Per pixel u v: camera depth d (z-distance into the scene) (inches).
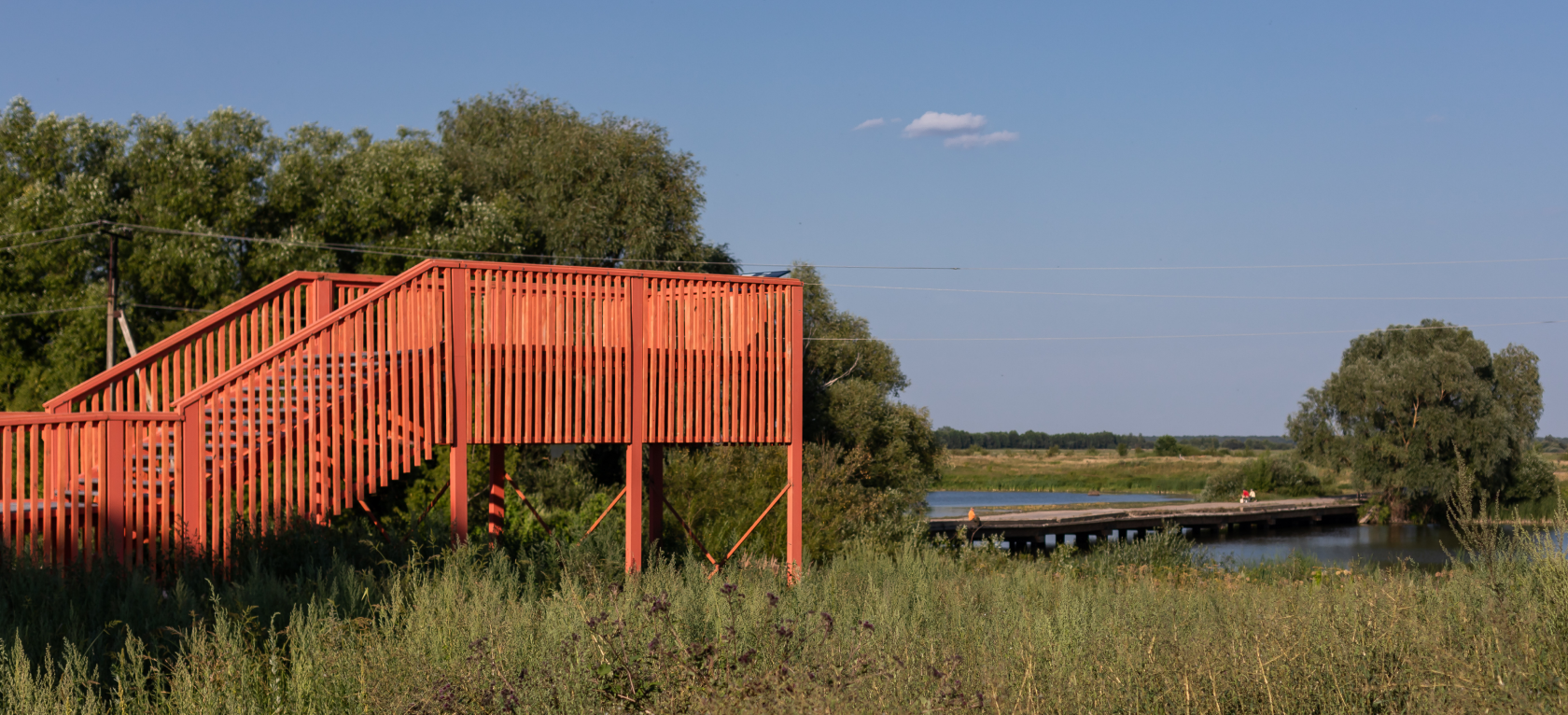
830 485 895.1
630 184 1317.7
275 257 1140.5
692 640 262.1
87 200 1151.6
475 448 784.3
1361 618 254.8
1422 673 213.5
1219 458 4404.5
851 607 344.2
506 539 529.7
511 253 1251.8
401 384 448.1
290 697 219.9
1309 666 215.5
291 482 415.5
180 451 388.2
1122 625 304.5
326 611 285.9
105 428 371.2
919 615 329.7
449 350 457.1
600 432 490.0
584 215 1293.1
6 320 1145.4
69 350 1083.9
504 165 1402.6
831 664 209.2
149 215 1178.6
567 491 996.6
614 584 349.4
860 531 866.1
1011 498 2952.8
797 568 484.1
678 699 205.6
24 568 309.1
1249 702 204.4
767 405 531.2
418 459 449.7
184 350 447.5
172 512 396.2
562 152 1332.4
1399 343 2148.1
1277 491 2481.5
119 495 372.2
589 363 489.1
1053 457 4985.2
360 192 1205.1
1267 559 892.0
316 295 493.4
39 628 259.6
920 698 189.9
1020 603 385.1
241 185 1204.5
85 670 220.4
